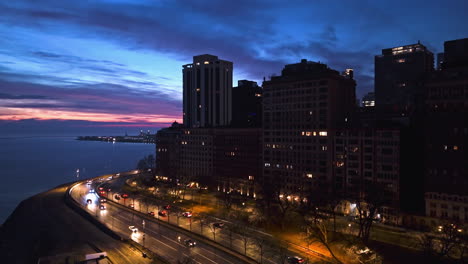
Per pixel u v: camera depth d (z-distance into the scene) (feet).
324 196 415.44
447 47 426.51
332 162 488.44
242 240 363.15
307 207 400.06
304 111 518.37
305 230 376.68
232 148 645.92
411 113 531.91
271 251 327.67
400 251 317.42
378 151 432.25
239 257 315.78
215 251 337.11
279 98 553.23
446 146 375.66
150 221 460.96
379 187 373.61
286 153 542.57
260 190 496.64
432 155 385.09
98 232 427.74
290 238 363.76
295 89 530.68
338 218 427.74
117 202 592.19
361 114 601.62
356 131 457.27
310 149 510.17
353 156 460.55
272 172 552.82
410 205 432.25
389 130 421.18
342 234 362.33
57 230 446.19
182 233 398.01
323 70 527.81
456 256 295.48
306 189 492.54
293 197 469.57
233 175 645.10
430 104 398.42
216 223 415.44
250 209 463.01
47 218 511.40
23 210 568.00
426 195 389.39
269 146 566.77
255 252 326.24
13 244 410.93
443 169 377.09
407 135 433.48
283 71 590.96
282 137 548.31
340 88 515.50
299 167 524.52
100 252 348.79
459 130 367.66
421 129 445.37
